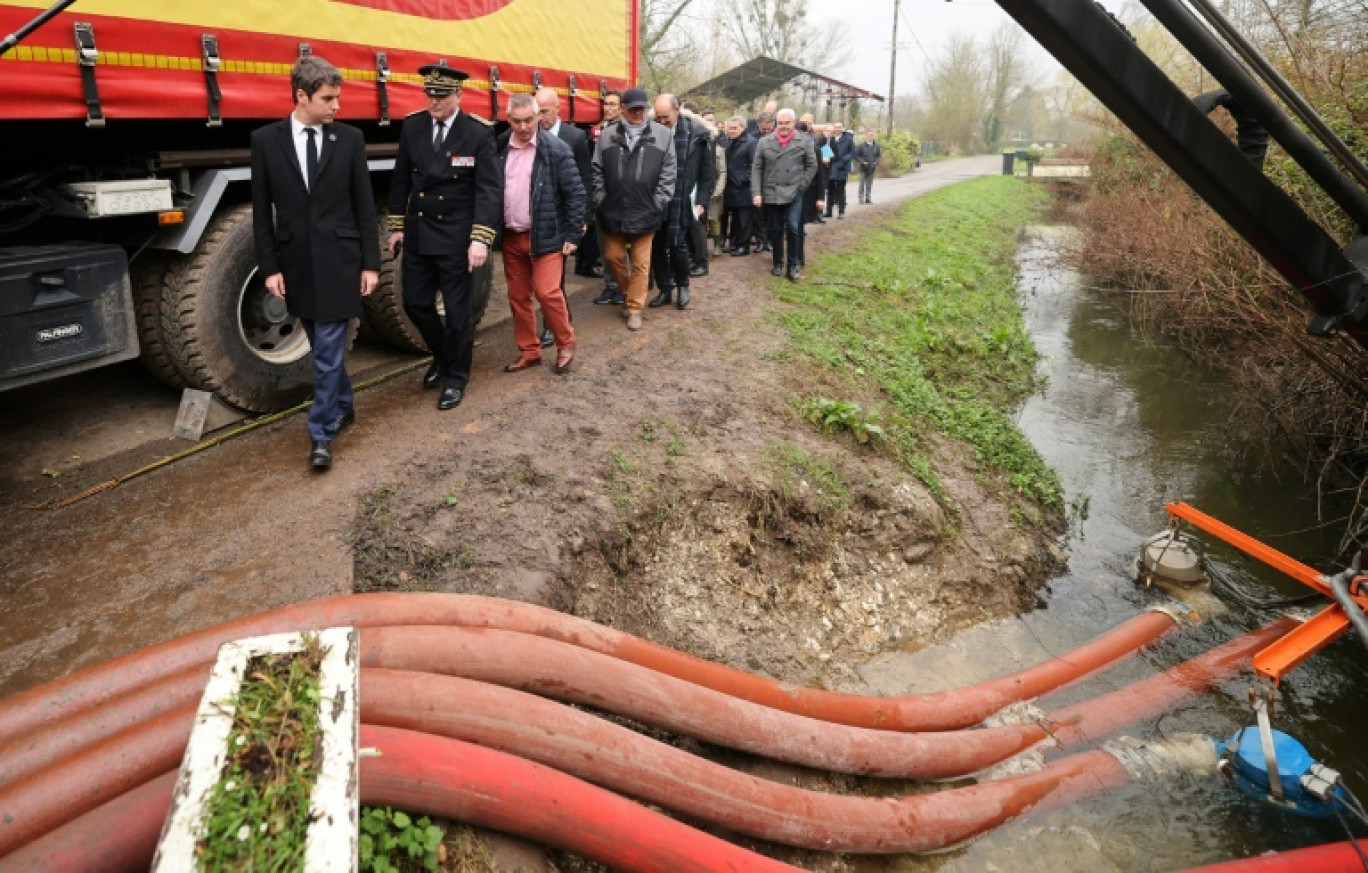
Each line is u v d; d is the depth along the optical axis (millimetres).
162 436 4730
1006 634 5023
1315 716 4266
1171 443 7652
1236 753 3707
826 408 5930
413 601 2934
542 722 2557
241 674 1848
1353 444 6645
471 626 2912
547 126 6668
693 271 9367
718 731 3135
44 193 4047
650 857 2457
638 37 9062
